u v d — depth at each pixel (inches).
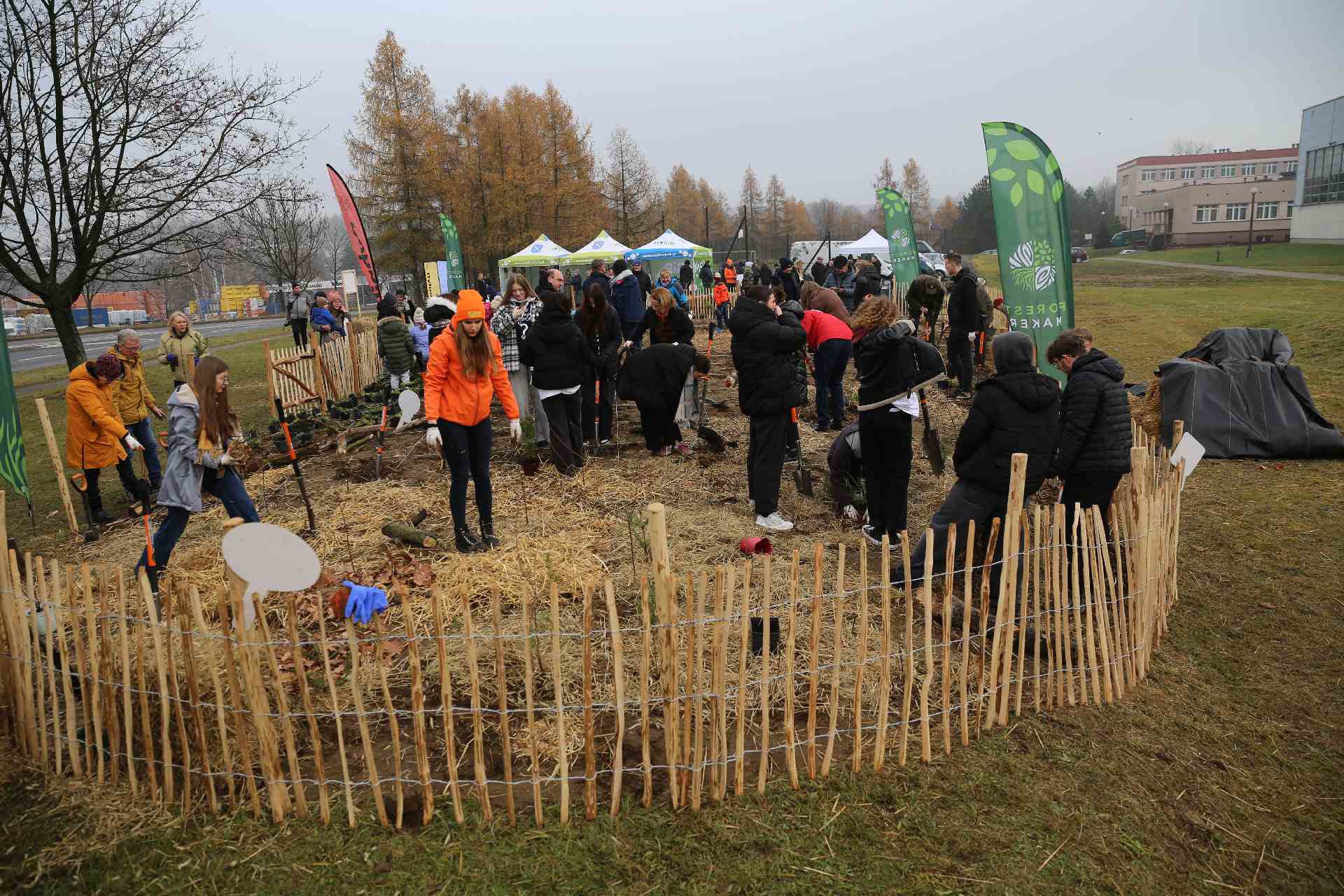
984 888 115.8
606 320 346.6
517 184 1744.6
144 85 498.3
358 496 281.4
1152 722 157.6
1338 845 129.7
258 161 542.0
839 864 118.7
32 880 116.5
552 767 137.0
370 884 114.3
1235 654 183.9
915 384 216.4
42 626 155.8
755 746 142.6
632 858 119.2
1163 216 3545.8
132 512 290.4
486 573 206.5
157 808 130.0
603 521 250.8
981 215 3422.7
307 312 790.5
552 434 300.8
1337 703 165.3
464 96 1969.7
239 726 125.5
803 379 292.0
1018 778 139.2
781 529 243.0
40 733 144.7
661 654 124.9
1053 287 278.8
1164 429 337.4
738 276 1113.4
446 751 123.3
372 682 159.6
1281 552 236.1
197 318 2504.9
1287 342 354.0
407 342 487.8
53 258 488.4
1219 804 136.7
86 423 271.7
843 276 595.8
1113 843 125.8
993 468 188.5
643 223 2026.3
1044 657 176.4
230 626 124.3
